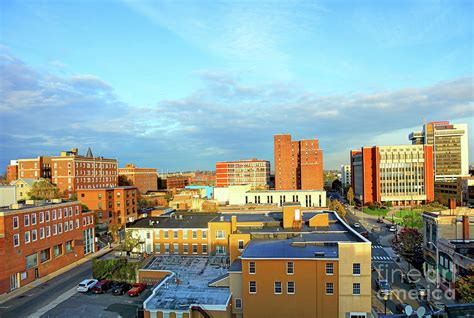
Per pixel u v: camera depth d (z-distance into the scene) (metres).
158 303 40.59
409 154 161.25
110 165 152.50
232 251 52.50
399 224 113.81
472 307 27.91
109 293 53.03
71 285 56.94
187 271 54.06
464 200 147.38
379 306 47.12
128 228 66.25
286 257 40.75
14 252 55.19
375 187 161.62
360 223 120.81
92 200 101.19
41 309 46.84
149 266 58.00
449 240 54.84
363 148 164.50
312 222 56.38
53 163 129.25
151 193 172.25
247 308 41.06
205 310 38.97
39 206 64.19
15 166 156.25
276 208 93.62
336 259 39.81
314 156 165.25
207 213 79.00
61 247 68.25
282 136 171.38
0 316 44.66
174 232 64.69
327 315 40.00
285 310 40.50
